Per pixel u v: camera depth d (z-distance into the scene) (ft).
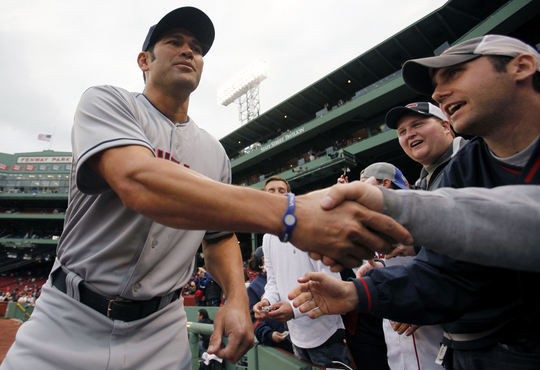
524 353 2.50
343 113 59.36
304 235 2.18
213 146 4.51
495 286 2.72
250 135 87.20
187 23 3.80
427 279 2.96
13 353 2.86
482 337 2.79
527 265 1.90
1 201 120.98
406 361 4.68
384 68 60.29
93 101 2.95
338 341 5.57
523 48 2.70
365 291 3.00
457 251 1.98
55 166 129.70
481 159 3.12
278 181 8.90
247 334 3.37
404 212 2.03
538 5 36.47
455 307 2.83
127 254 2.97
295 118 78.54
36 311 3.15
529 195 2.02
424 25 50.24
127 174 2.22
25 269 114.42
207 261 4.35
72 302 2.97
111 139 2.42
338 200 2.14
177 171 2.16
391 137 52.19
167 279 3.36
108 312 2.94
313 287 3.17
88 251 3.08
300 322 5.72
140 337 3.09
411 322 2.99
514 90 2.69
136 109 3.44
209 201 2.07
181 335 3.59
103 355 2.80
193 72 3.84
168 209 2.12
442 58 2.97
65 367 2.71
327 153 62.03
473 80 2.79
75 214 3.26
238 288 3.84
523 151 2.70
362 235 2.12
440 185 3.67
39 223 118.73
